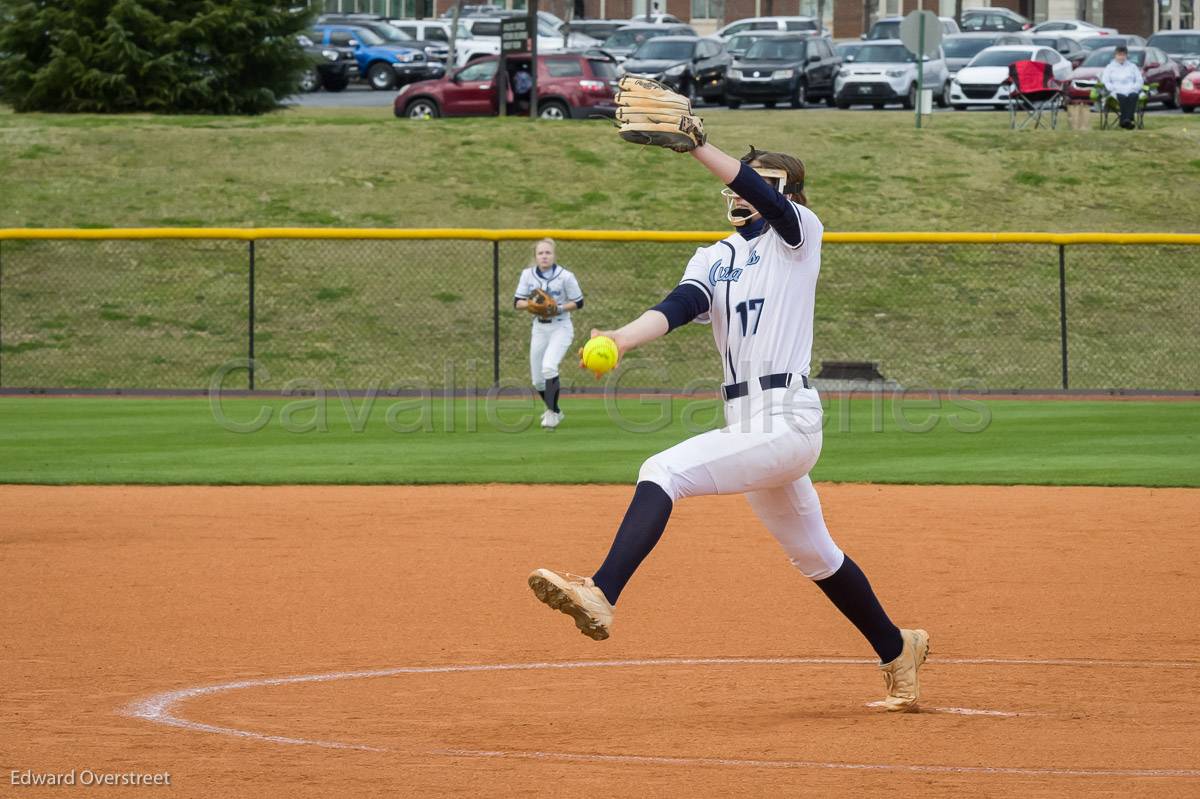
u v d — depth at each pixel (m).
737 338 18.95
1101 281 97.81
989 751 17.67
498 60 142.62
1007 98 153.75
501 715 20.22
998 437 61.00
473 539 38.00
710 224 107.50
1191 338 90.19
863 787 15.77
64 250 99.69
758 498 19.81
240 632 27.06
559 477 49.97
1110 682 22.81
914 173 116.62
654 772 16.50
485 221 106.81
